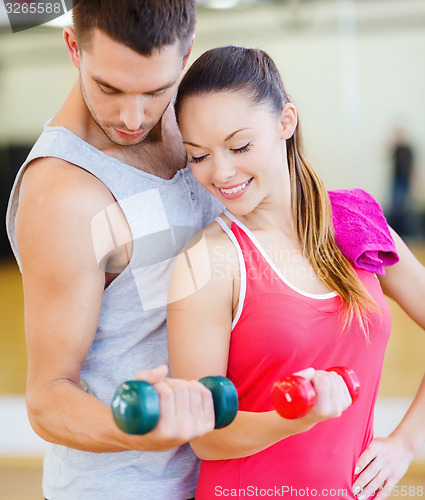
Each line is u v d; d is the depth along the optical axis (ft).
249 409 3.76
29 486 9.13
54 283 3.40
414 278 4.52
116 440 2.99
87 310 3.45
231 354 3.75
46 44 25.96
